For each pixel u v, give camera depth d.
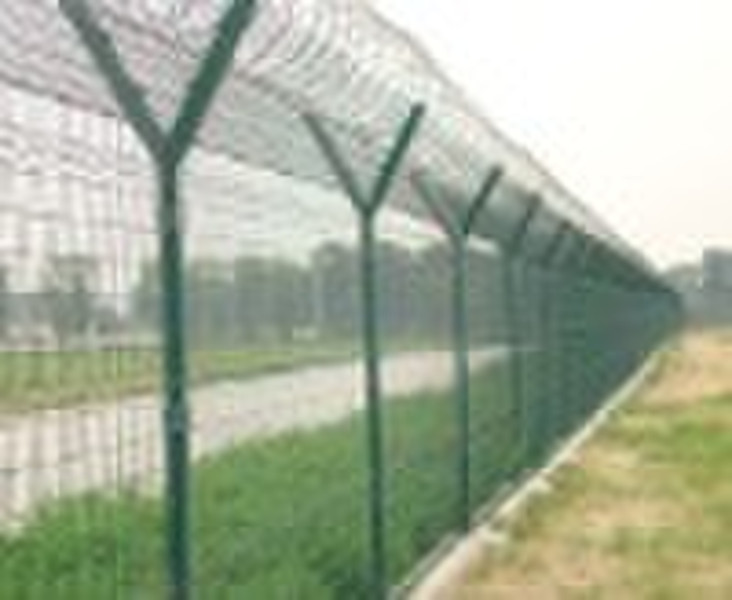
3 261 3.44
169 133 4.49
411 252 9.78
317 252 6.92
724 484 14.91
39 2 3.96
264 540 6.71
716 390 32.47
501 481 13.05
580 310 20.84
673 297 67.06
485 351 12.95
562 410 18.05
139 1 4.44
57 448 3.65
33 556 5.55
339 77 6.43
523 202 13.52
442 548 9.94
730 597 9.38
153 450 4.43
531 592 9.35
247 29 4.60
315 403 6.91
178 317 4.56
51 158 3.75
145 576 5.43
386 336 9.18
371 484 7.59
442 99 8.80
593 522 12.23
